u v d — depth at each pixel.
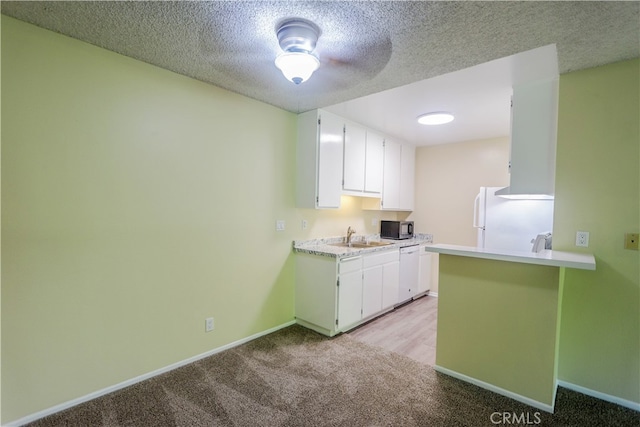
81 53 1.87
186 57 2.06
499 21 1.60
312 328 3.20
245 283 2.83
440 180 4.67
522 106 2.39
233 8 1.53
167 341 2.32
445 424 1.80
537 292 1.94
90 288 1.95
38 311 1.77
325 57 2.01
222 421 1.80
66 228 1.85
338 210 3.93
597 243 2.07
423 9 1.51
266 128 2.97
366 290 3.35
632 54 1.89
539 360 1.94
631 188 1.97
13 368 1.70
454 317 2.29
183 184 2.37
